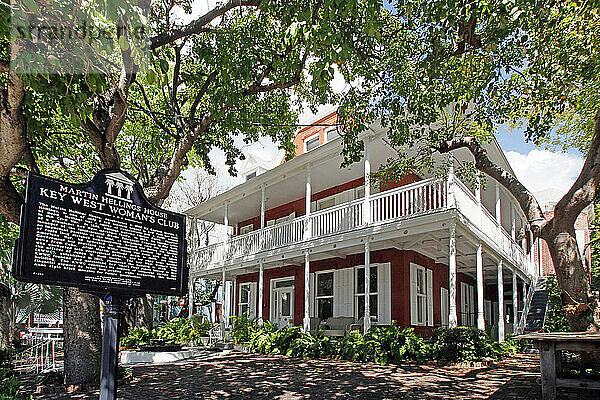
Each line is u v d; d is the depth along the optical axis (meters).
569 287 7.70
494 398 7.24
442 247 15.38
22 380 9.75
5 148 6.05
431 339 12.21
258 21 9.00
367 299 13.83
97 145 8.16
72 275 4.20
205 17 8.10
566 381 6.73
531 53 8.84
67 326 8.42
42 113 8.07
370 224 14.02
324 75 6.31
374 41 9.09
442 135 11.16
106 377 4.41
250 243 18.97
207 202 22.27
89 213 4.40
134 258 4.71
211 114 9.23
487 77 9.11
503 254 16.14
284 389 8.24
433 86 9.59
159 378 9.75
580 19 8.84
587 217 23.25
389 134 11.07
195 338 17.94
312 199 20.38
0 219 9.28
